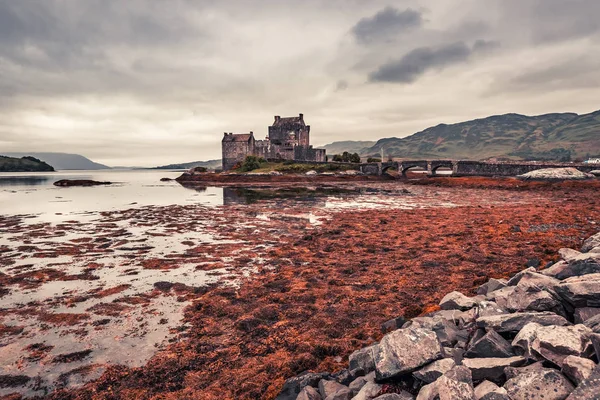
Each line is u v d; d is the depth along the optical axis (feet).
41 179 456.86
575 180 210.79
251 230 87.25
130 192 232.94
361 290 42.96
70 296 43.60
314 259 58.29
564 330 19.97
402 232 77.71
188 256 62.64
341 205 140.26
